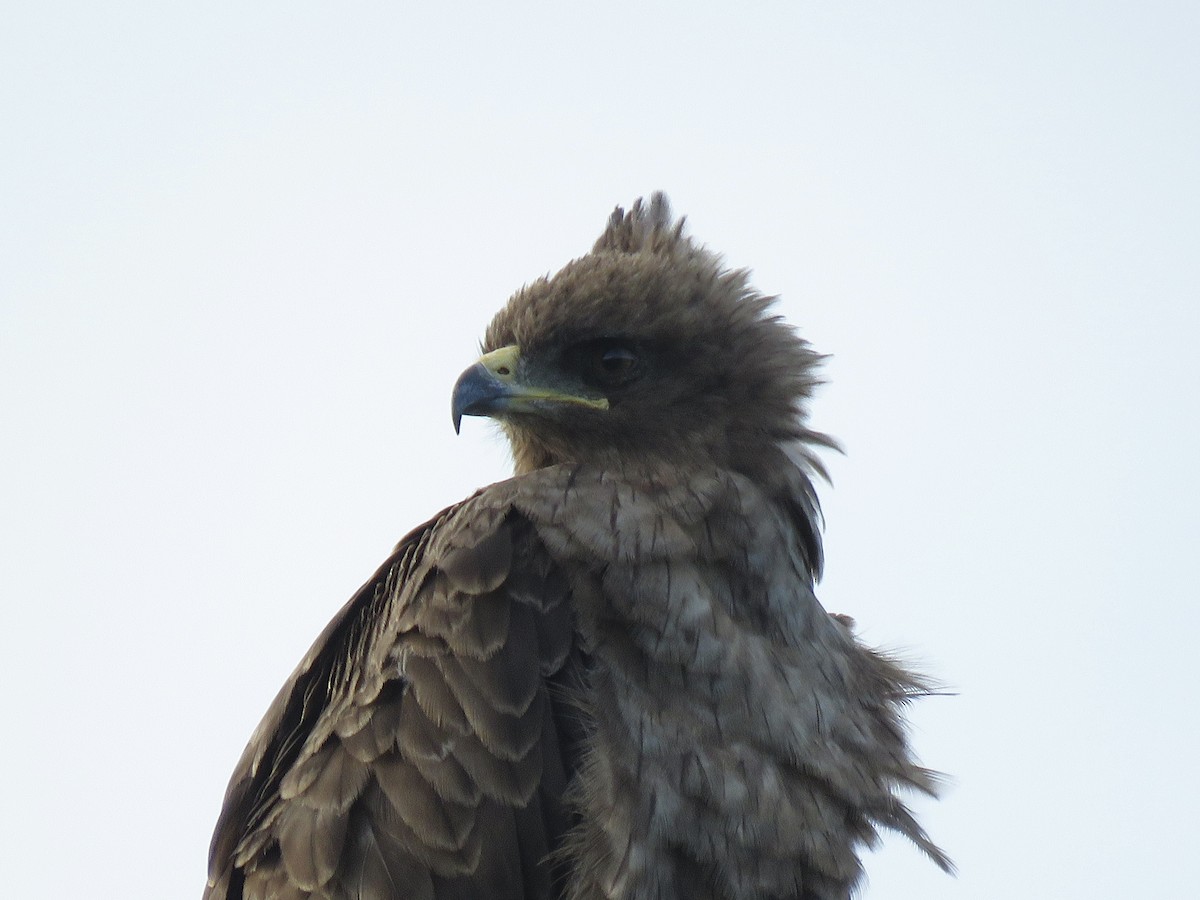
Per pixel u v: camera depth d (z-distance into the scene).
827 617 12.95
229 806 12.28
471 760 11.10
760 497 12.74
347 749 11.36
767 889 11.22
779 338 13.94
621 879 10.91
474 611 11.48
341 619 12.47
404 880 10.92
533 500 12.08
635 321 13.49
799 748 11.57
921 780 12.70
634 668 11.47
